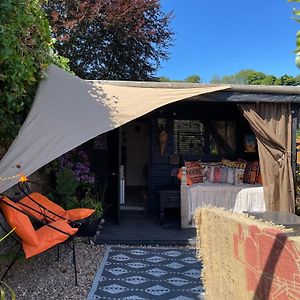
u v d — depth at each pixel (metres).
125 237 6.10
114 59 14.28
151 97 5.26
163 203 7.03
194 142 8.25
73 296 3.81
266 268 2.06
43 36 5.16
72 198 6.31
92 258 5.14
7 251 4.63
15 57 4.23
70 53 13.29
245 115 5.99
